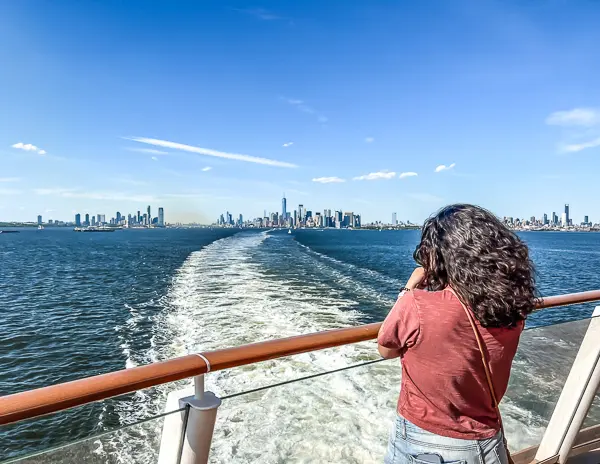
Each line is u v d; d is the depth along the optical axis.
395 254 42.69
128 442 1.31
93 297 17.38
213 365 1.39
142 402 7.12
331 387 1.74
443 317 1.26
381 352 1.38
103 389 1.22
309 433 1.68
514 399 2.34
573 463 2.64
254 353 1.48
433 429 1.32
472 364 1.27
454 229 1.31
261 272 22.92
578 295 2.39
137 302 15.68
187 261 31.50
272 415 1.59
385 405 1.82
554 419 2.52
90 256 40.25
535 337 2.37
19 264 32.97
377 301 14.99
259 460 1.54
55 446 1.22
